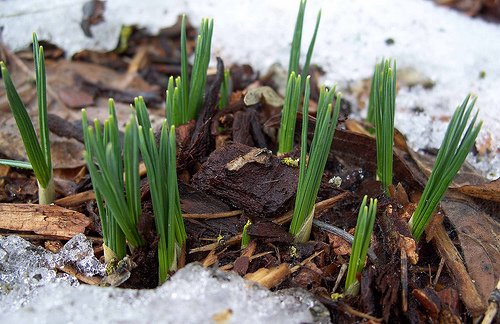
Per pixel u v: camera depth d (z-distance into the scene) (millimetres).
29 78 421
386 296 276
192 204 314
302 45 469
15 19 446
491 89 425
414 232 300
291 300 273
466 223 314
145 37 482
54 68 435
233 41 472
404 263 285
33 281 288
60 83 422
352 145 341
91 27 459
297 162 313
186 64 335
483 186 317
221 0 506
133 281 292
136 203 275
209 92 361
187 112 349
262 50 463
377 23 490
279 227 304
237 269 288
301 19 323
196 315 252
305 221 300
